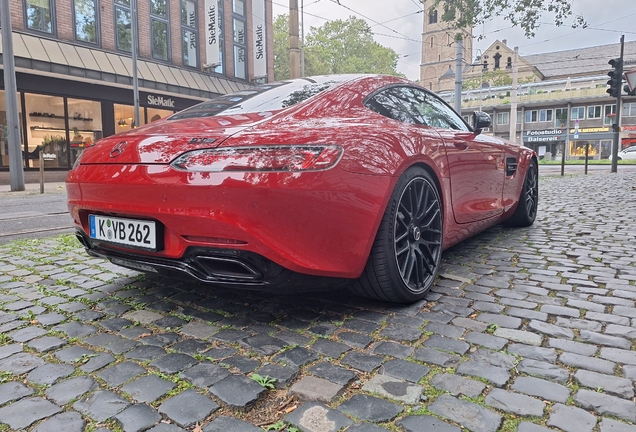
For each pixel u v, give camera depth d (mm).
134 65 15797
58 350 1895
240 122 2145
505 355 1777
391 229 2170
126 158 2045
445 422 1361
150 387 1588
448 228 2775
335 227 1924
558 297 2445
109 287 2734
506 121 57469
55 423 1396
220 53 21797
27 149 15125
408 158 2240
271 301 2438
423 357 1770
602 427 1327
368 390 1544
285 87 2688
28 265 3285
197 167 1848
